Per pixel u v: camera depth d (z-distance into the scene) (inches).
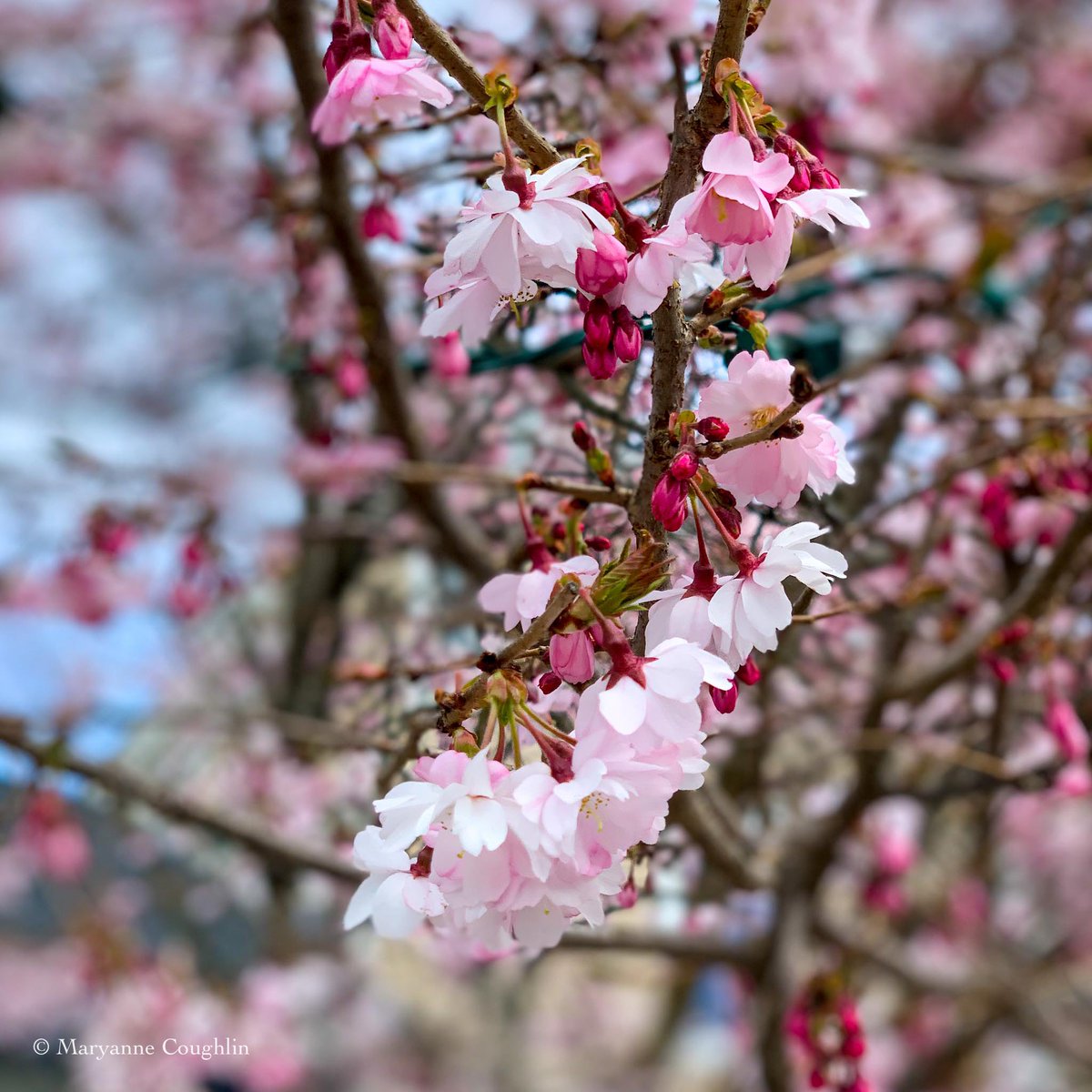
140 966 185.8
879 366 128.8
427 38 51.7
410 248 107.7
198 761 180.1
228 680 204.7
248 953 226.8
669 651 46.1
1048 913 242.2
